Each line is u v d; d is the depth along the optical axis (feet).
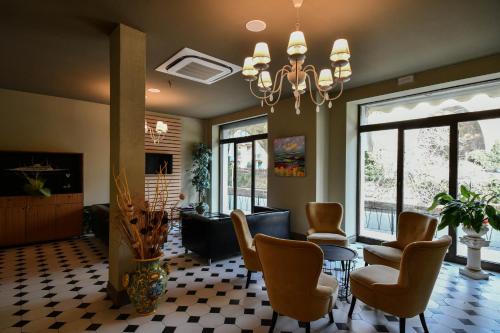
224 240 13.01
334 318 8.27
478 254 11.29
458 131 12.94
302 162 16.63
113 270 9.16
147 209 8.39
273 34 9.46
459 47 10.39
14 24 8.79
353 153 16.49
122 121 8.70
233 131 24.08
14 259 13.33
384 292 7.25
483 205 10.78
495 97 11.89
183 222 14.47
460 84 12.49
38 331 7.48
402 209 14.85
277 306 7.06
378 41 9.92
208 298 9.50
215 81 14.44
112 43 9.28
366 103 16.26
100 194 19.38
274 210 16.30
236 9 7.97
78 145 18.56
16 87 15.72
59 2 7.57
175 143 23.66
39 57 11.44
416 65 12.17
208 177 24.35
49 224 16.17
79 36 9.63
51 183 17.38
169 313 8.46
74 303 9.02
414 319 8.26
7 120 16.17
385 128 15.52
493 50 10.63
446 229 13.39
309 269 6.41
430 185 13.85
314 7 7.85
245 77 8.98
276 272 6.79
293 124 17.43
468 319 8.25
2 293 9.74
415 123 14.32
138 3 7.66
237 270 12.18
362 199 16.69
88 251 14.71
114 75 9.10
